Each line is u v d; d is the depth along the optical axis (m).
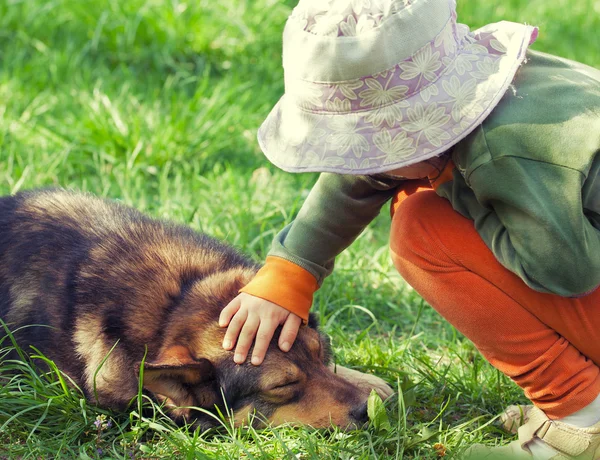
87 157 2.65
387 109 1.66
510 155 1.64
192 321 1.86
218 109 2.85
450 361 2.05
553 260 1.64
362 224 1.84
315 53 1.66
